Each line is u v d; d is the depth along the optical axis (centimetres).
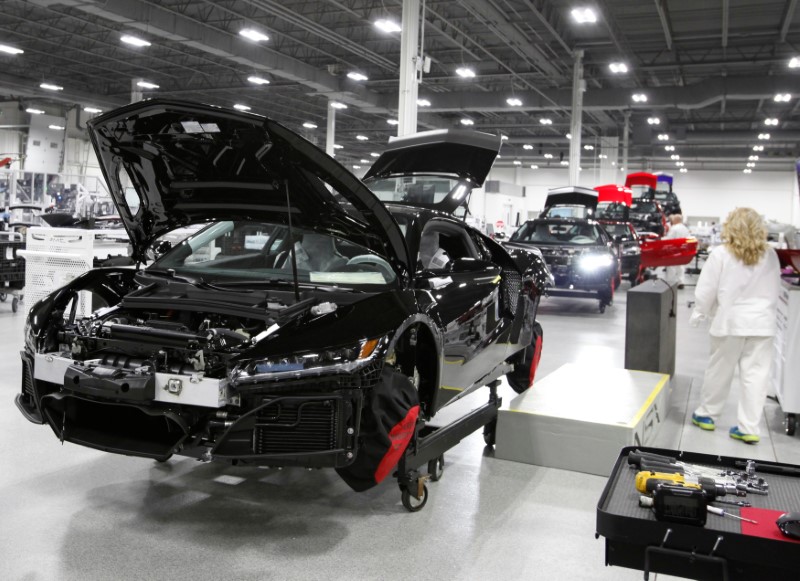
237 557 269
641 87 2252
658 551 146
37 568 254
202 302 292
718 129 3083
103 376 270
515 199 2975
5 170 1623
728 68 2119
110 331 292
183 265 366
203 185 326
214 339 272
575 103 1936
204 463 375
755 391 457
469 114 2966
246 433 267
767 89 2020
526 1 1444
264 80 2177
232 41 1778
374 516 315
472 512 325
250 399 268
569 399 440
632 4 1558
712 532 142
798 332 465
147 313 322
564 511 330
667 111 2891
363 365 268
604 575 266
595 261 1095
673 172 4106
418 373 336
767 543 139
